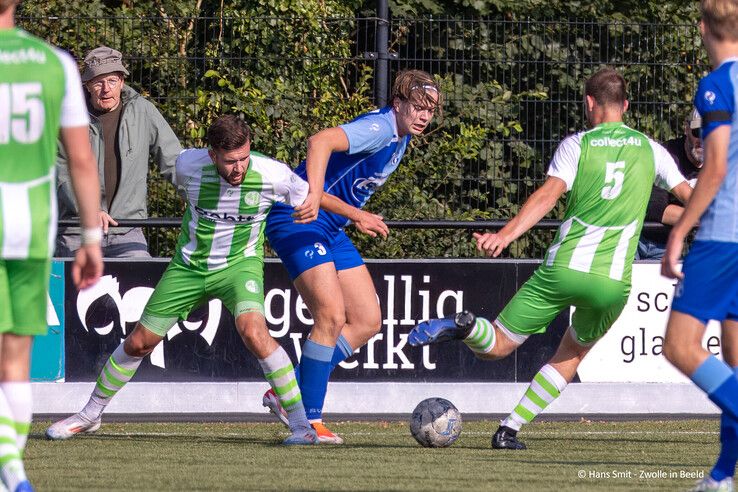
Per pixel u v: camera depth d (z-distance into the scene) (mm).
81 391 29078
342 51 34625
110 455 20938
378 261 29875
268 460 20188
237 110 33531
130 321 29328
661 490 16766
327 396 29594
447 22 33312
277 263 29625
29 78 13289
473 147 33094
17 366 13953
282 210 23609
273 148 34000
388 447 22719
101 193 29609
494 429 27344
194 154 22406
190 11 42094
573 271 21344
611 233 21344
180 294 23203
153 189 32969
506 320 22031
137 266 29391
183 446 22688
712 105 15289
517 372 30094
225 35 34094
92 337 29172
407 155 33094
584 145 21406
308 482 17266
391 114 23562
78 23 33344
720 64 15953
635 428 27859
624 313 30375
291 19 34094
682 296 15711
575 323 22344
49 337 29000
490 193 33312
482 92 33188
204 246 22797
